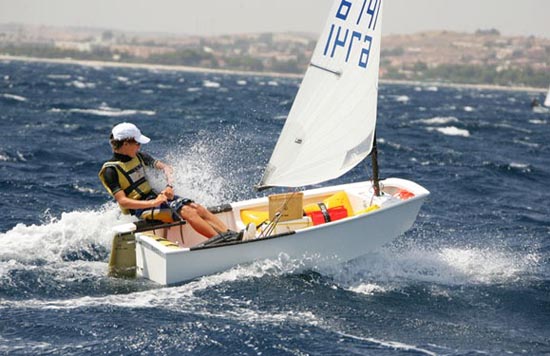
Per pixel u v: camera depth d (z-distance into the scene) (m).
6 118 87.44
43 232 32.59
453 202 48.12
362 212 30.67
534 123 134.38
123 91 174.25
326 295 27.48
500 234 39.28
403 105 181.50
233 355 22.33
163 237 29.58
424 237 37.56
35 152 58.72
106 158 58.72
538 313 27.30
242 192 44.00
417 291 28.77
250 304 26.09
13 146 61.84
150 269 27.73
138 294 26.50
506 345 24.11
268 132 78.88
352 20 29.83
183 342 22.88
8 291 26.47
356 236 30.03
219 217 31.38
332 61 30.05
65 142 67.25
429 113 148.50
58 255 30.44
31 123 83.31
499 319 26.48
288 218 29.69
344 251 30.03
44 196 42.88
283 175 30.81
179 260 26.94
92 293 26.59
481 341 24.34
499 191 53.56
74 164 54.88
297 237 28.64
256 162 54.31
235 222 31.62
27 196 42.59
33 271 28.48
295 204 29.77
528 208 47.38
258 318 24.97
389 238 31.28
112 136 28.56
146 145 65.38
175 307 25.45
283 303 26.42
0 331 23.08
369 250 30.84
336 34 29.91
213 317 24.81
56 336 22.89
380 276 30.14
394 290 28.67
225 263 28.02
